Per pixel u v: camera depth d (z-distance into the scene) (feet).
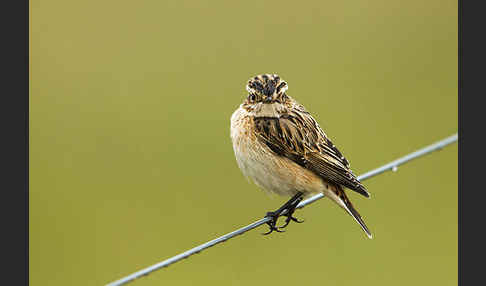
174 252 45.78
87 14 66.18
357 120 53.26
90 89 57.72
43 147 52.26
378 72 58.59
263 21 64.59
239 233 32.22
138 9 67.05
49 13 65.82
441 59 60.64
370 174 35.01
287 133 34.19
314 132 34.86
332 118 53.52
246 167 34.96
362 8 67.05
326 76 57.52
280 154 34.22
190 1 67.97
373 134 52.16
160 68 59.47
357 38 62.75
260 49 60.75
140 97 56.80
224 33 63.00
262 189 35.60
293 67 58.39
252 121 34.35
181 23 64.54
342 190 34.96
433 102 55.67
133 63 60.59
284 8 66.69
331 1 67.87
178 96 56.85
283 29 63.41
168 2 67.72
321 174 34.37
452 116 54.34
